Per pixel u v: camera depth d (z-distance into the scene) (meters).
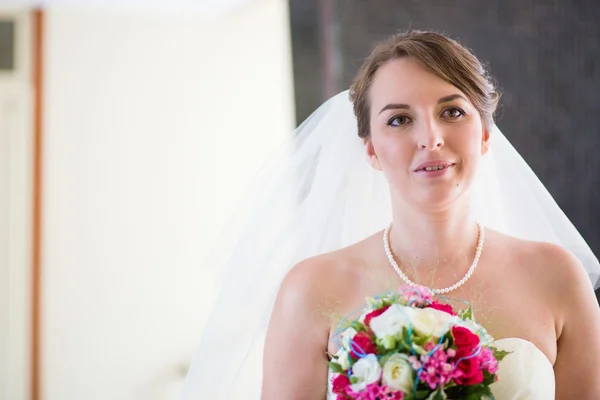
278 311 1.94
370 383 1.47
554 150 3.40
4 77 4.87
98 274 4.93
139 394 4.92
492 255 1.88
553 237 2.13
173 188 4.96
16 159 4.89
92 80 4.92
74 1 4.78
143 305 4.94
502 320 1.80
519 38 3.42
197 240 4.97
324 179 2.12
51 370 4.89
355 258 1.95
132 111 4.94
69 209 4.92
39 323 4.89
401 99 1.77
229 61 4.94
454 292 1.84
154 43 4.94
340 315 1.87
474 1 3.43
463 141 1.76
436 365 1.45
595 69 3.43
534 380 1.68
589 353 1.81
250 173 4.95
